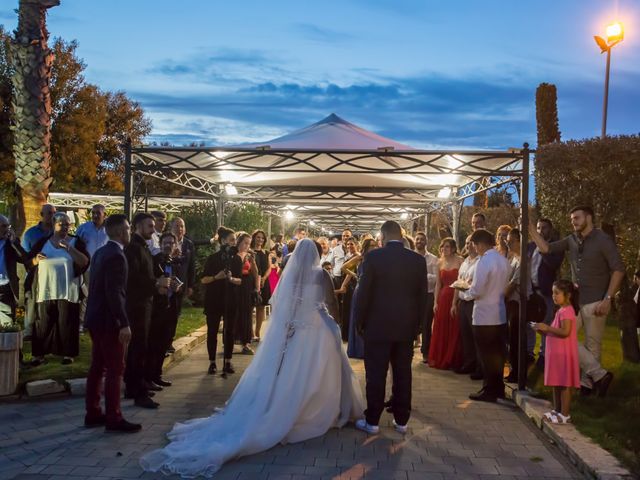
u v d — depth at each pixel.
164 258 6.89
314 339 5.45
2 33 25.98
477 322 6.81
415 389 7.41
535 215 13.87
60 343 7.36
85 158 29.58
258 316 10.76
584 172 9.02
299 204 17.72
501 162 8.97
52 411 5.96
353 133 9.59
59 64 28.36
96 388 5.52
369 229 35.50
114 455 4.80
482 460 4.89
